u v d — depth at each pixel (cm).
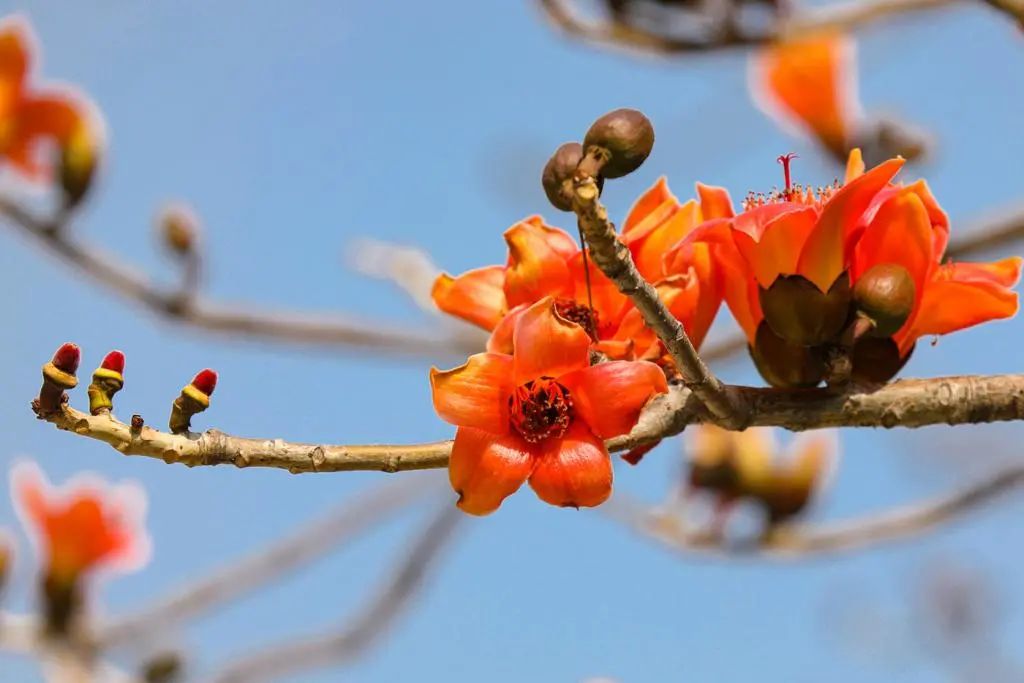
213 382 209
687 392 215
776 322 214
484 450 209
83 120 342
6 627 337
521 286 217
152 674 343
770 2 319
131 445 208
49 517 345
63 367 207
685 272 216
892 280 213
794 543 341
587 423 210
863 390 215
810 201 220
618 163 206
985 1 236
